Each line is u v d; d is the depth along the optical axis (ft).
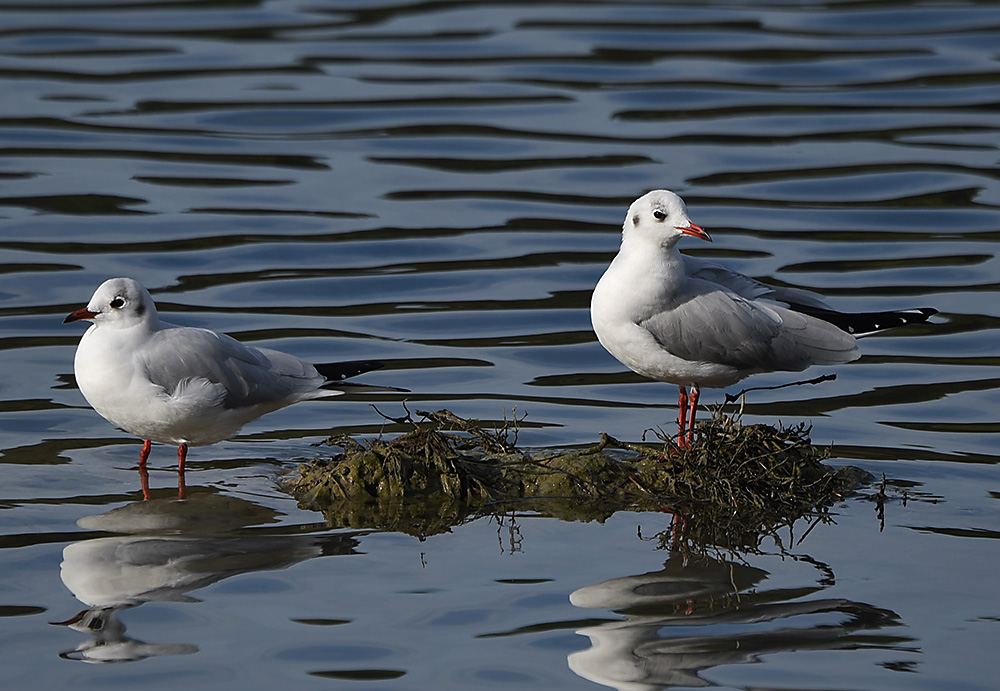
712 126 81.71
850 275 61.41
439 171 75.10
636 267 41.04
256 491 40.37
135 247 63.46
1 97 83.92
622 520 38.68
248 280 60.29
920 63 92.43
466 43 96.68
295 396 42.09
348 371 43.24
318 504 39.42
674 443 42.52
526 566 35.04
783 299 44.34
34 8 103.30
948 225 67.82
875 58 93.45
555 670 29.50
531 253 64.59
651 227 40.63
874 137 79.71
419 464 40.55
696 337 41.06
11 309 55.88
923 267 62.39
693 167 75.46
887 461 42.98
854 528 37.83
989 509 39.04
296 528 37.55
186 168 74.49
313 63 92.32
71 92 85.51
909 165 75.46
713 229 67.26
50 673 29.12
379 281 60.85
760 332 41.78
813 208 70.08
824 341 42.86
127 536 36.63
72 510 38.47
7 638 30.60
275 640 30.66
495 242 65.77
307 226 67.05
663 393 49.47
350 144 78.95
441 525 38.06
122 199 69.46
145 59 92.27
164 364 39.83
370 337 54.49
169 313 55.88
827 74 90.63
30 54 92.53
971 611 32.35
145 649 30.19
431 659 29.89
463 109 84.28
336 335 54.44
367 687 28.71
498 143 79.05
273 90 86.84
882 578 34.27
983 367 51.75
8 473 41.14
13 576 33.86
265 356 42.19
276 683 28.81
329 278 60.90
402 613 32.09
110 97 84.94
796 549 36.35
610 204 70.69
